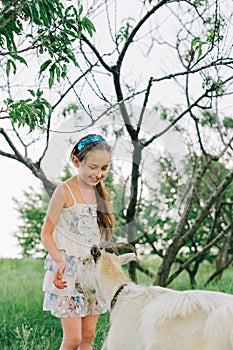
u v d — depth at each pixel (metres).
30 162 7.34
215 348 4.30
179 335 4.46
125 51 7.52
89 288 5.29
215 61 7.10
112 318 4.96
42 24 5.50
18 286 11.02
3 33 5.39
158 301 4.74
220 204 10.14
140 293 4.91
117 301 4.98
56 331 7.88
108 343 4.91
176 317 4.52
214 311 4.37
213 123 10.56
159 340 4.50
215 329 4.30
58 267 5.47
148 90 7.33
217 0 7.25
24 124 5.60
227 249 10.85
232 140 8.48
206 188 11.12
